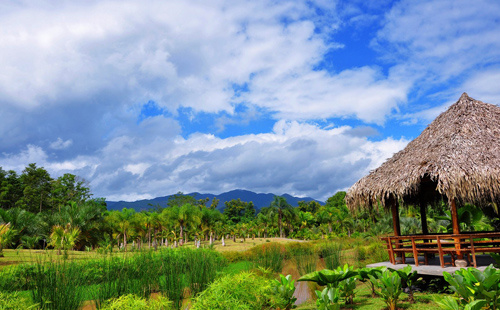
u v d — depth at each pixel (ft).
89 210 117.50
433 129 33.60
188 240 215.10
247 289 17.54
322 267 41.65
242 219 347.77
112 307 14.62
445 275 17.65
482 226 58.29
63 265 23.06
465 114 31.17
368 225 171.42
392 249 30.78
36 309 18.13
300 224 238.27
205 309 15.43
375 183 31.60
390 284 20.39
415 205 41.01
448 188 25.36
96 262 29.45
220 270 30.68
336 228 196.03
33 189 219.61
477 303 14.69
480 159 25.88
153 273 25.21
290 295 20.34
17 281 27.43
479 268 25.14
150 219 181.78
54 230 81.20
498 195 25.68
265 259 41.86
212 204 368.89
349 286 22.65
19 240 110.83
